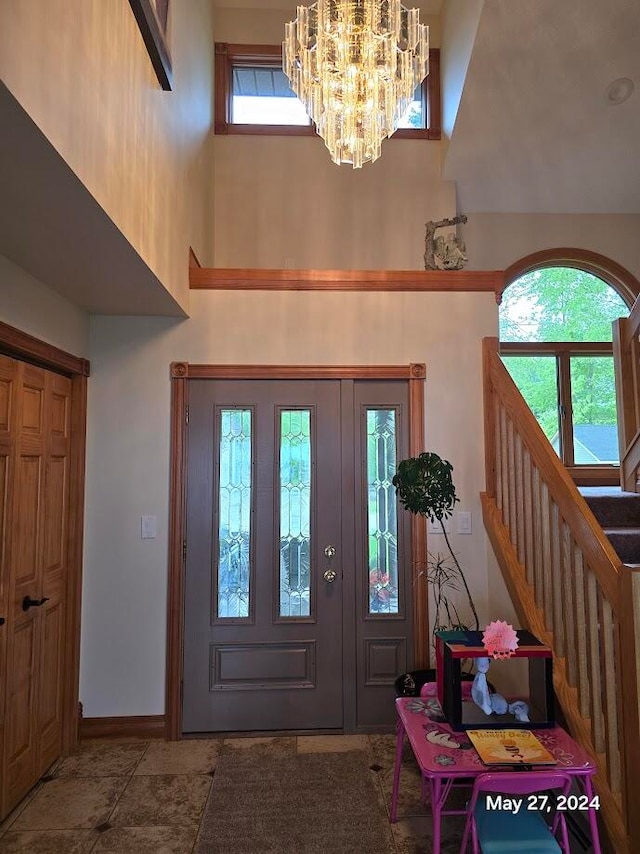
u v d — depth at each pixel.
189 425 3.06
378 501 3.09
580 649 2.08
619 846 1.76
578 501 2.12
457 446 3.10
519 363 5.00
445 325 3.16
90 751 2.75
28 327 2.37
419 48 3.20
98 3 1.74
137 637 2.92
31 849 2.04
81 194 1.66
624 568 1.81
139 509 2.98
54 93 1.42
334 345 3.12
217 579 3.00
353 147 3.13
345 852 2.01
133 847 2.05
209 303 3.10
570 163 4.61
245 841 2.07
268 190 4.71
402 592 3.03
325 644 2.99
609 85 4.07
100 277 2.42
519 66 3.98
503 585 2.78
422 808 2.26
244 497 3.06
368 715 2.96
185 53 3.14
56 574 2.71
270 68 4.88
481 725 1.90
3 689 2.21
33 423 2.48
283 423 3.11
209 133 4.31
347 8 2.97
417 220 4.77
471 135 4.45
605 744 1.94
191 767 2.60
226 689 2.94
